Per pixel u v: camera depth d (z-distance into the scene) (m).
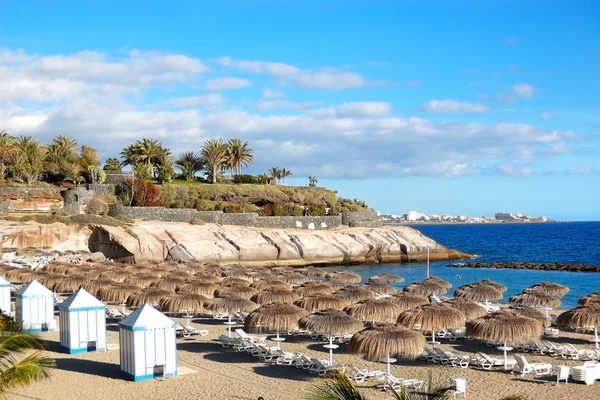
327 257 79.44
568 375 20.70
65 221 67.38
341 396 11.50
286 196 99.00
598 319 24.86
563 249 119.62
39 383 20.25
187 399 18.70
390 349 19.61
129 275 39.47
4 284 33.19
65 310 25.06
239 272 44.03
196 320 33.88
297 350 26.30
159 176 95.12
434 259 88.69
